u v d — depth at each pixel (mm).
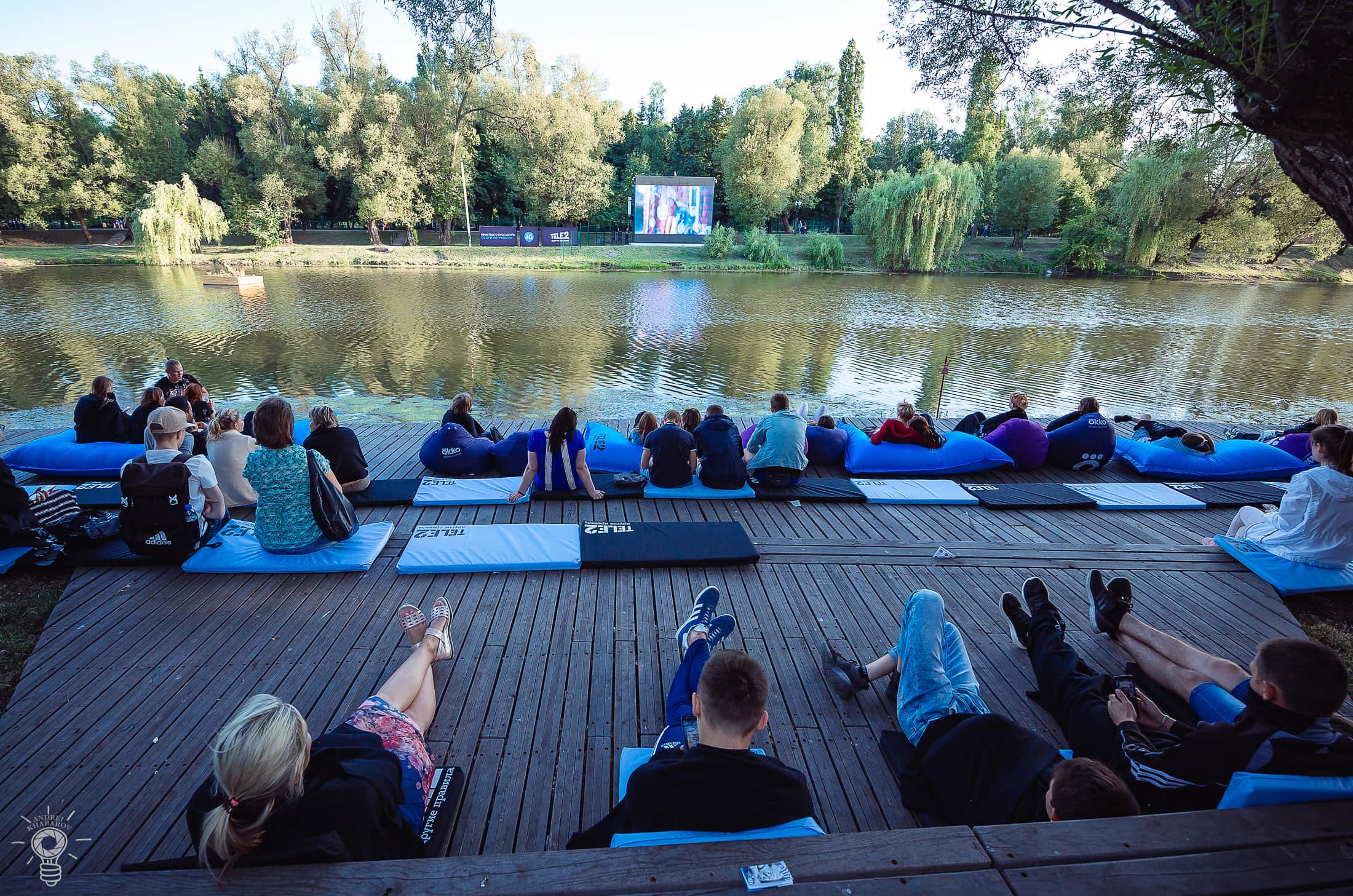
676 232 48938
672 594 4219
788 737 3014
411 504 5578
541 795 2633
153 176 46219
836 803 2639
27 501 4191
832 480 6336
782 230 59438
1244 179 32562
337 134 42250
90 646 3508
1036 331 22359
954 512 5809
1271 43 2273
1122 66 4164
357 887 1506
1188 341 21000
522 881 1524
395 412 11594
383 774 2043
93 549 4461
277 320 21234
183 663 3387
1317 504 4551
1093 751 2643
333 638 3633
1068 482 6844
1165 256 41656
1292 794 1880
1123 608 3494
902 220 42781
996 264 44500
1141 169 38312
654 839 1806
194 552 4348
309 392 13289
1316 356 18938
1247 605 4336
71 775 2670
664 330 21312
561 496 5754
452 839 2408
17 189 40969
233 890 1502
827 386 14953
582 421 11273
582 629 3803
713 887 1515
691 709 2662
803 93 51875
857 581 4484
